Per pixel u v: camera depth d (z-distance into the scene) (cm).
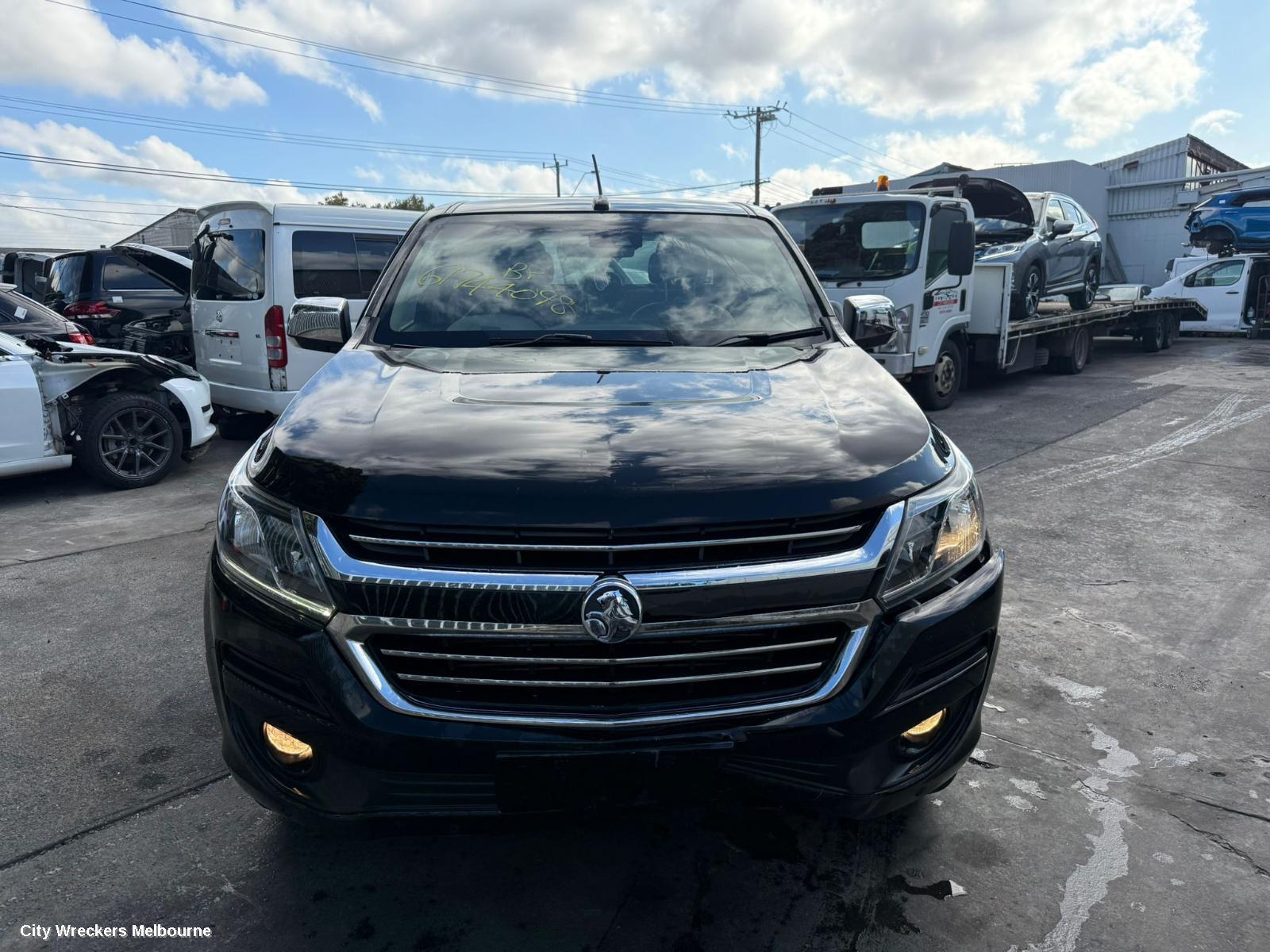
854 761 189
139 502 625
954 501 205
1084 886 229
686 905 221
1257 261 1720
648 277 313
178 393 684
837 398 231
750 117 4072
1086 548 499
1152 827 254
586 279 311
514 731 176
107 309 1041
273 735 196
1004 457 729
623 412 214
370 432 203
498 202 361
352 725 179
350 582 178
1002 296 961
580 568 174
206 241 817
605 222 340
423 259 320
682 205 359
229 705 201
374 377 245
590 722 176
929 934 212
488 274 312
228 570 199
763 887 228
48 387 620
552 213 346
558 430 202
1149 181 3878
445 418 209
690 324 295
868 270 862
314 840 246
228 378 792
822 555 183
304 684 183
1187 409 943
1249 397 1011
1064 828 253
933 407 941
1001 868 236
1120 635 385
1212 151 4122
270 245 723
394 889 227
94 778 276
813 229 899
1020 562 477
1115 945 208
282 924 214
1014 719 316
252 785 199
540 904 221
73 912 217
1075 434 822
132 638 385
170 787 271
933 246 861
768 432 205
